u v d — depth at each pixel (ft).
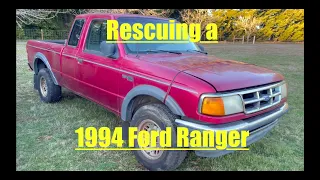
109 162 10.30
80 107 16.46
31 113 15.19
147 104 9.86
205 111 8.04
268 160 10.77
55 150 11.03
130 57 10.78
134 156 10.79
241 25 104.06
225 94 8.17
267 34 108.17
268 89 9.52
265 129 9.70
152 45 12.01
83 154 10.80
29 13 33.22
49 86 16.51
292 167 10.31
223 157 10.82
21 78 24.71
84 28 13.43
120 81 10.88
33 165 9.87
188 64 10.04
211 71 9.25
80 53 13.34
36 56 17.53
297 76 29.09
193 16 84.07
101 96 12.28
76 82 14.05
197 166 10.16
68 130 13.04
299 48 72.08
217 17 93.61
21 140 11.80
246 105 8.82
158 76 9.31
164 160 9.19
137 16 12.61
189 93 8.32
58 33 79.41
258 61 41.96
